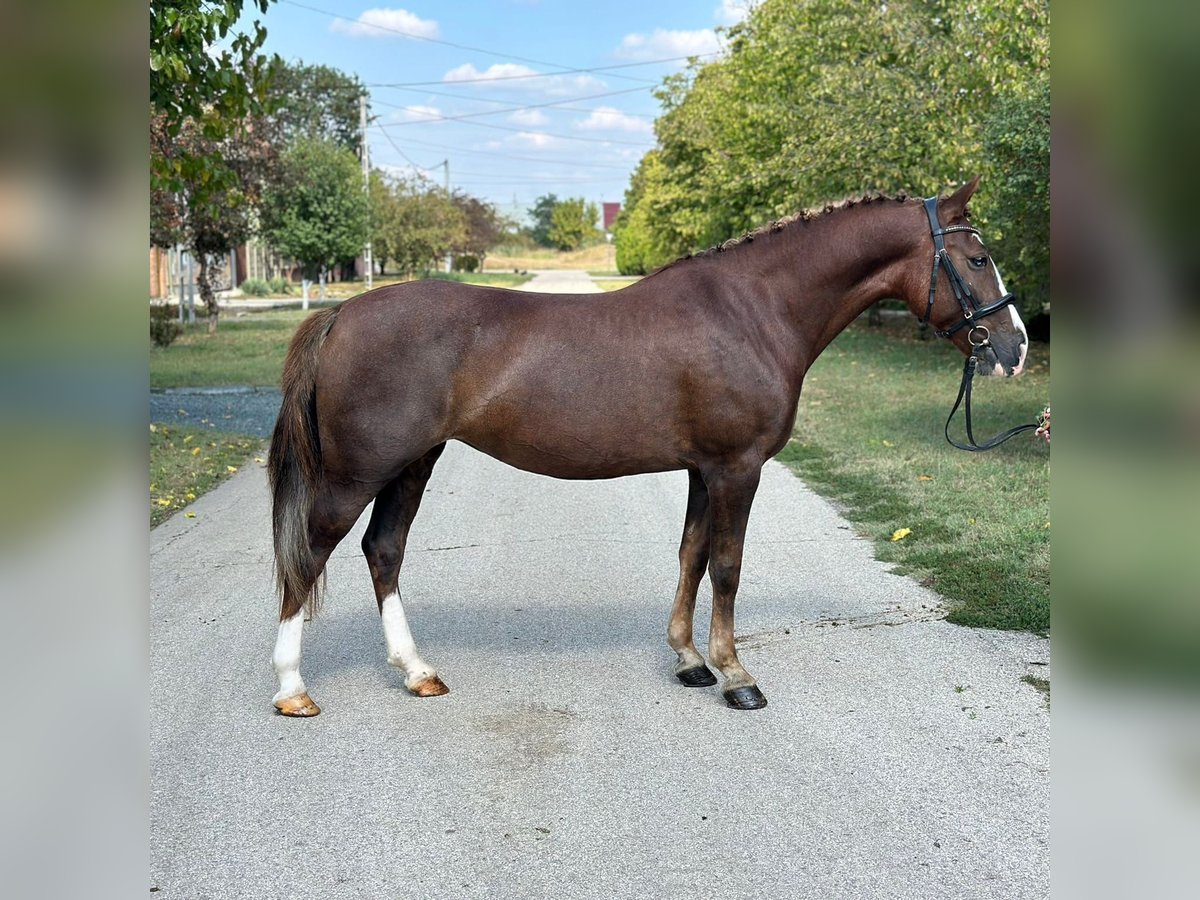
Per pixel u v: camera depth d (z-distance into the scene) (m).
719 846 3.00
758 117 17.47
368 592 5.52
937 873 2.84
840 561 5.95
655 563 6.05
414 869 2.89
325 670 4.42
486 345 3.80
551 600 5.37
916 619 4.94
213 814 3.19
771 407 3.89
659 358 3.82
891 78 13.44
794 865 2.89
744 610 5.12
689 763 3.53
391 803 3.27
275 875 2.86
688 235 26.50
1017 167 10.26
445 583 5.66
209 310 21.94
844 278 4.02
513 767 3.51
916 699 4.03
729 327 3.86
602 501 7.81
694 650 4.29
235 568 5.93
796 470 8.62
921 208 4.04
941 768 3.46
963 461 8.46
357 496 3.85
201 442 9.92
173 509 7.48
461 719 3.91
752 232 4.06
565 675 4.35
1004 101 11.20
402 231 37.06
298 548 3.85
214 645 4.67
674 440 3.91
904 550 6.07
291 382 3.84
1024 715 3.87
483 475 8.97
